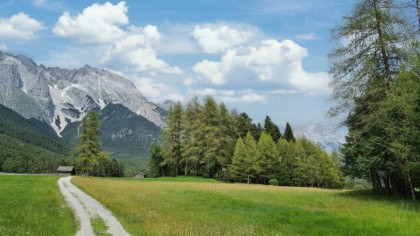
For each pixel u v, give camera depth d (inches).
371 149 1204.5
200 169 3563.0
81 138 3622.0
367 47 1197.1
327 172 3634.4
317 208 1107.3
